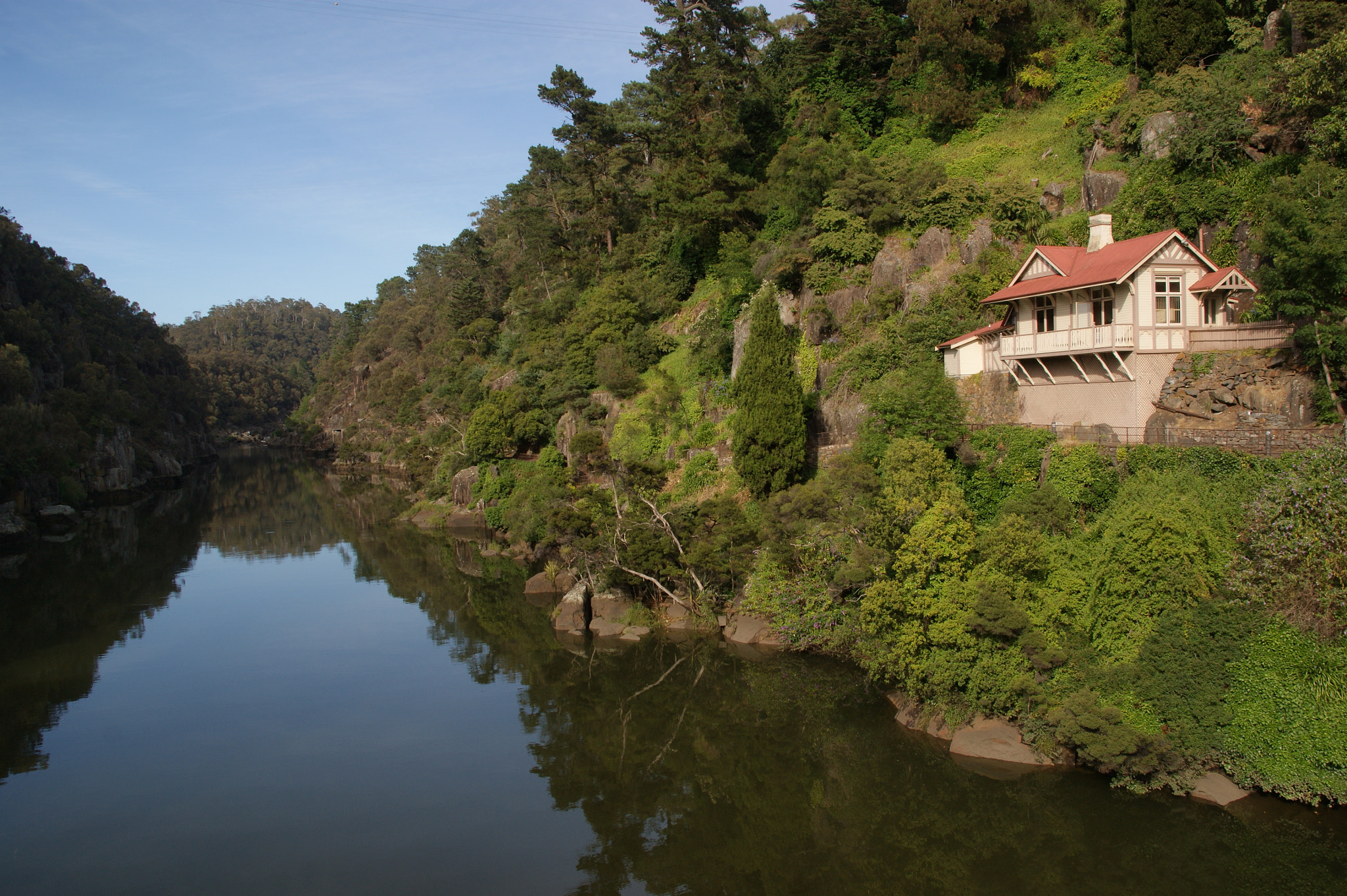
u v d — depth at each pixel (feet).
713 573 133.18
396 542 228.84
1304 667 67.82
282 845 77.97
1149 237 103.96
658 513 133.28
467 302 374.63
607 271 261.65
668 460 168.86
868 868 72.08
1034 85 182.29
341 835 79.71
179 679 123.54
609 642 130.52
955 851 72.84
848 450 128.88
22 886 71.05
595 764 94.48
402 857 75.82
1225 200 116.16
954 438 111.45
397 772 93.04
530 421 236.43
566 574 166.20
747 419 132.77
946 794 79.46
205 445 543.80
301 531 254.88
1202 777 71.97
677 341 214.48
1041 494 94.12
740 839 78.28
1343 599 67.51
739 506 137.49
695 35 215.72
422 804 85.92
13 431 254.06
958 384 128.26
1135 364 100.07
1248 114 120.47
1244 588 72.74
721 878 71.92
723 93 220.02
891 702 98.94
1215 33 142.20
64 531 260.21
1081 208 143.64
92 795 87.97
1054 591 83.10
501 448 240.53
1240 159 118.21
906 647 85.40
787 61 229.25
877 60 205.77
